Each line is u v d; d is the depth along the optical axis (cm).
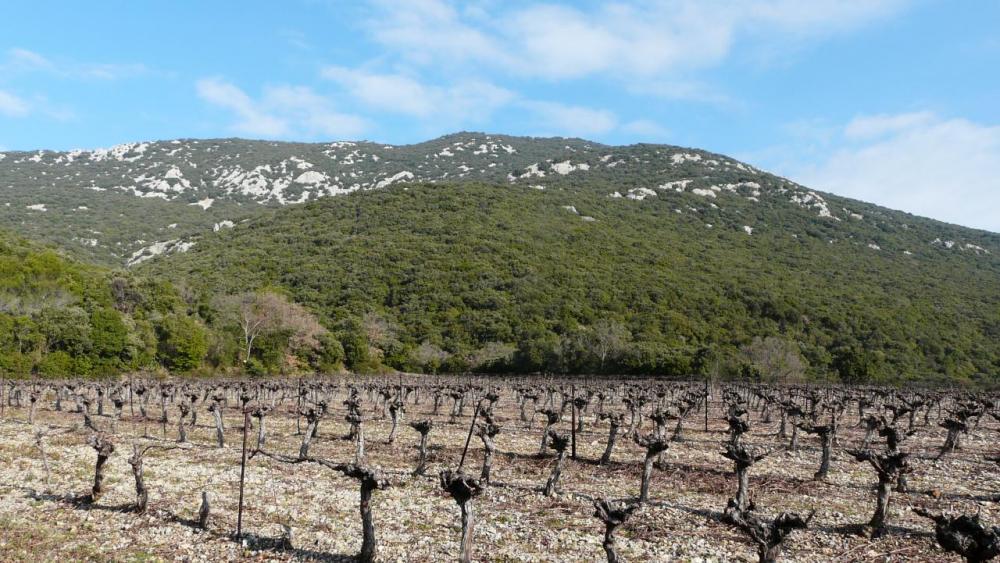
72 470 2581
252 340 9038
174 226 19750
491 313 10656
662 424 2839
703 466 2827
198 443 3372
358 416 2828
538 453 3117
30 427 3822
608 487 2397
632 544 1722
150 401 5669
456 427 4194
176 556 1639
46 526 1853
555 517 1977
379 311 10856
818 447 3394
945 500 2220
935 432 4153
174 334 8062
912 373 9069
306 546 1709
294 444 3400
